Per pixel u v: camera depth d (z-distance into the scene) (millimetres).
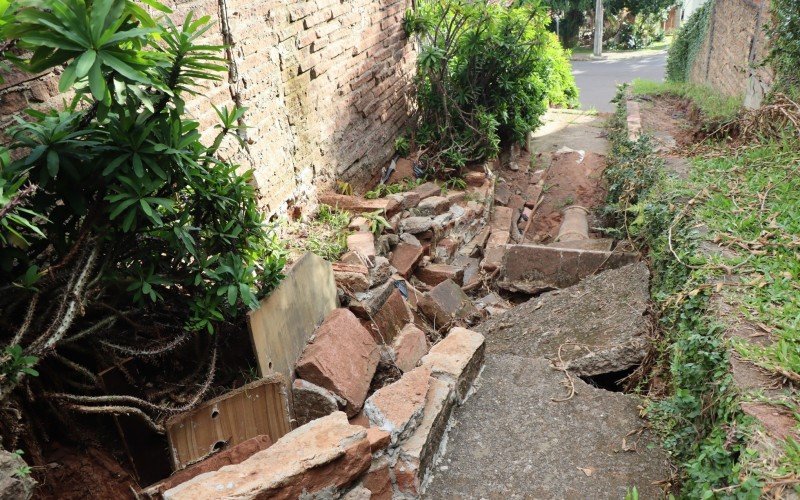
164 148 3164
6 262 2990
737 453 2809
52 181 3166
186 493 2752
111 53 2814
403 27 9891
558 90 16250
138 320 3650
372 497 3393
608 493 3547
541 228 9648
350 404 4207
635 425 4055
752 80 9922
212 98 5191
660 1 33562
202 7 5082
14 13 2729
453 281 7234
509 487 3631
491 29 9969
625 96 14016
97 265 3371
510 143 11836
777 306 3654
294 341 4262
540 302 6270
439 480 3701
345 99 7832
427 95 10078
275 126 6145
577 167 10719
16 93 3492
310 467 2973
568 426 4094
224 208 3734
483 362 4781
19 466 2422
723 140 7754
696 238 4633
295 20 6461
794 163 5668
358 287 5309
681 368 3686
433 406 3873
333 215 6742
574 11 34344
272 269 4059
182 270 3688
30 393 2965
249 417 3609
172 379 3744
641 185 7176
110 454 3330
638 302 5352
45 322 3168
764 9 9523
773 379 3055
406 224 7586
